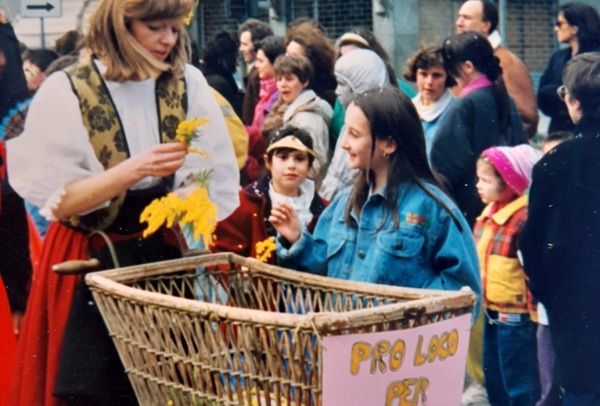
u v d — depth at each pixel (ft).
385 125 14.56
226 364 11.34
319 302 13.07
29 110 14.84
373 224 14.79
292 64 16.69
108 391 14.05
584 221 15.24
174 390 11.80
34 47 17.48
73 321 14.10
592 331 15.37
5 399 16.97
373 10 17.33
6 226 17.29
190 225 14.53
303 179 16.48
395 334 10.78
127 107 14.74
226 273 13.79
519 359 16.07
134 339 12.14
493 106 16.11
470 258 14.53
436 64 16.15
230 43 17.48
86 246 14.60
